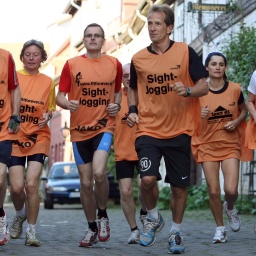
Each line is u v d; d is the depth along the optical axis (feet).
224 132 39.93
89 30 37.83
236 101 40.14
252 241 40.50
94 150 37.76
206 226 54.90
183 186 33.99
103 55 38.27
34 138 38.99
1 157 34.37
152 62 33.55
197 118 34.35
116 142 41.34
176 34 112.37
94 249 37.99
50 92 39.68
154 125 33.73
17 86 35.40
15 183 39.01
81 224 62.13
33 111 39.04
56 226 58.80
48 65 253.85
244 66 63.93
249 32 65.16
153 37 33.24
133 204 41.22
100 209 38.70
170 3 115.96
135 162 41.24
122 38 145.79
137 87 34.35
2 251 36.11
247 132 38.75
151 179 33.19
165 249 37.76
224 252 35.73
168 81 33.42
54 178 119.24
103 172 37.32
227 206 42.52
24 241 41.37
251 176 72.23
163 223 35.47
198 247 38.34
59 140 219.41
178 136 33.73
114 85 38.27
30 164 38.88
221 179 83.46
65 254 35.42
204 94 33.17
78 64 37.83
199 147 40.24
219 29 82.07
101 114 37.81
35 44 39.40
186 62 33.40
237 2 78.23
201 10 78.23
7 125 34.76
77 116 37.91
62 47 239.50
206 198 82.02
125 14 156.46
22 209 42.06
